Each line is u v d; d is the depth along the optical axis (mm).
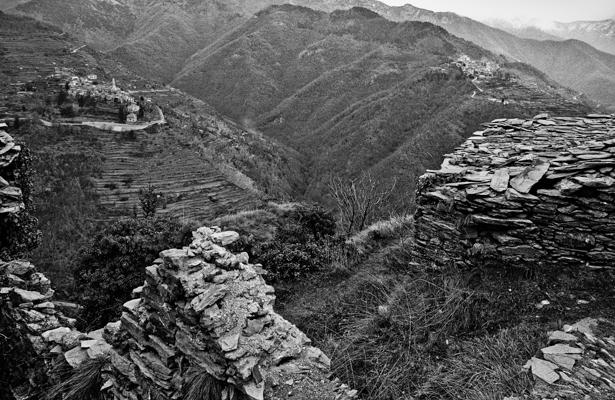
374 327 7285
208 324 5527
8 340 8789
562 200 7035
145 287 6672
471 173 8453
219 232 7527
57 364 7605
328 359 6410
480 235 7750
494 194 7500
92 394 6953
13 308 9000
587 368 5074
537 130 11031
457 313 6867
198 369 5613
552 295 6680
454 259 8008
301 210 13594
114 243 13172
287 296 9984
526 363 5422
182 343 5844
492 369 5539
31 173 13477
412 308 7391
